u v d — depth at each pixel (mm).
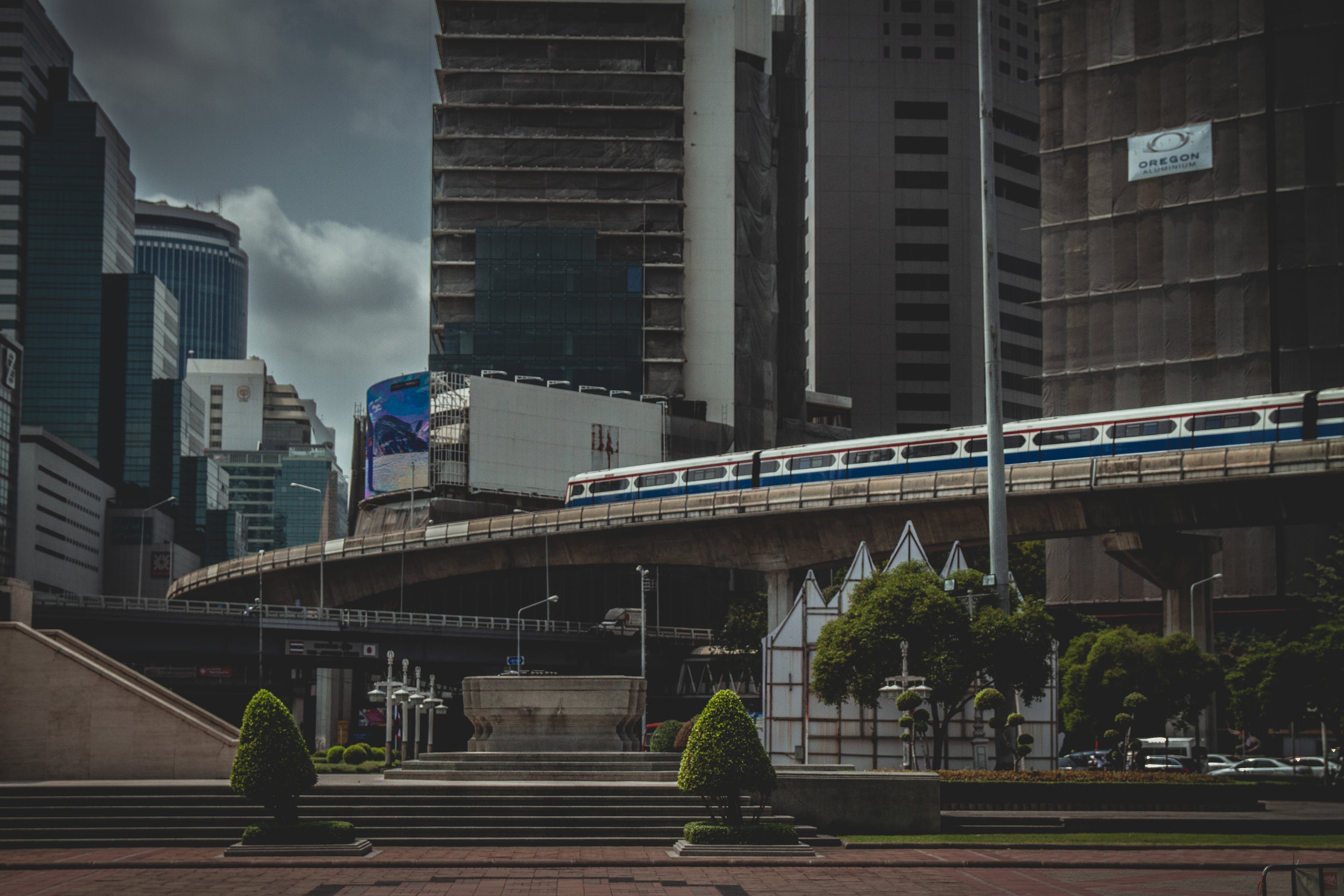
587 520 102188
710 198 161250
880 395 179375
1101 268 109188
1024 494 76000
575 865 27312
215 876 25672
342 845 28234
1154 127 108312
